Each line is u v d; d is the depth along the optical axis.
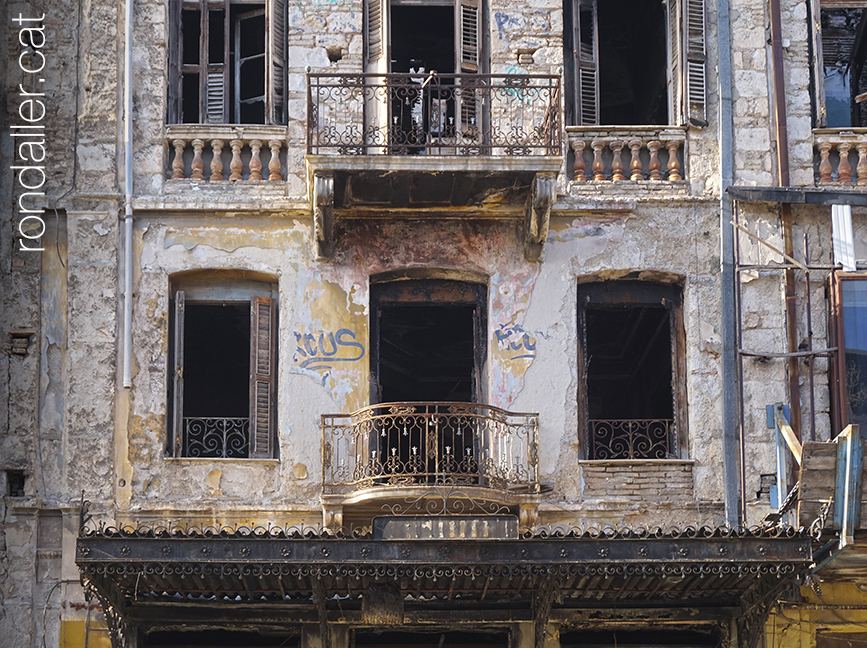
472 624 21.55
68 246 23.12
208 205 23.36
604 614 21.62
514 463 22.45
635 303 23.83
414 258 23.45
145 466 22.38
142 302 23.03
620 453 24.03
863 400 22.70
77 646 21.66
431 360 31.03
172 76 24.38
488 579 20.19
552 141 22.64
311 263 23.39
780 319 23.25
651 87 27.47
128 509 22.16
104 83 23.73
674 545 19.44
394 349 30.56
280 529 21.09
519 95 24.12
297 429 22.70
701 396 23.06
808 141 24.03
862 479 19.47
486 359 23.39
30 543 21.97
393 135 23.14
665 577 20.22
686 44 24.38
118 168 23.45
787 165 23.78
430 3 24.72
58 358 22.80
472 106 24.45
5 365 22.66
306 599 21.38
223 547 19.27
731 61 24.31
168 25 24.39
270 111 24.14
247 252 23.36
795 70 24.31
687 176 23.98
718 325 23.38
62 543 22.03
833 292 23.03
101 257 23.06
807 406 22.91
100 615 21.77
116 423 22.48
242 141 23.88
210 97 24.70
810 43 24.50
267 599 21.39
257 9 25.27
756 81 24.23
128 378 22.61
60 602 21.81
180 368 23.00
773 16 24.33
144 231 23.30
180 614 21.23
